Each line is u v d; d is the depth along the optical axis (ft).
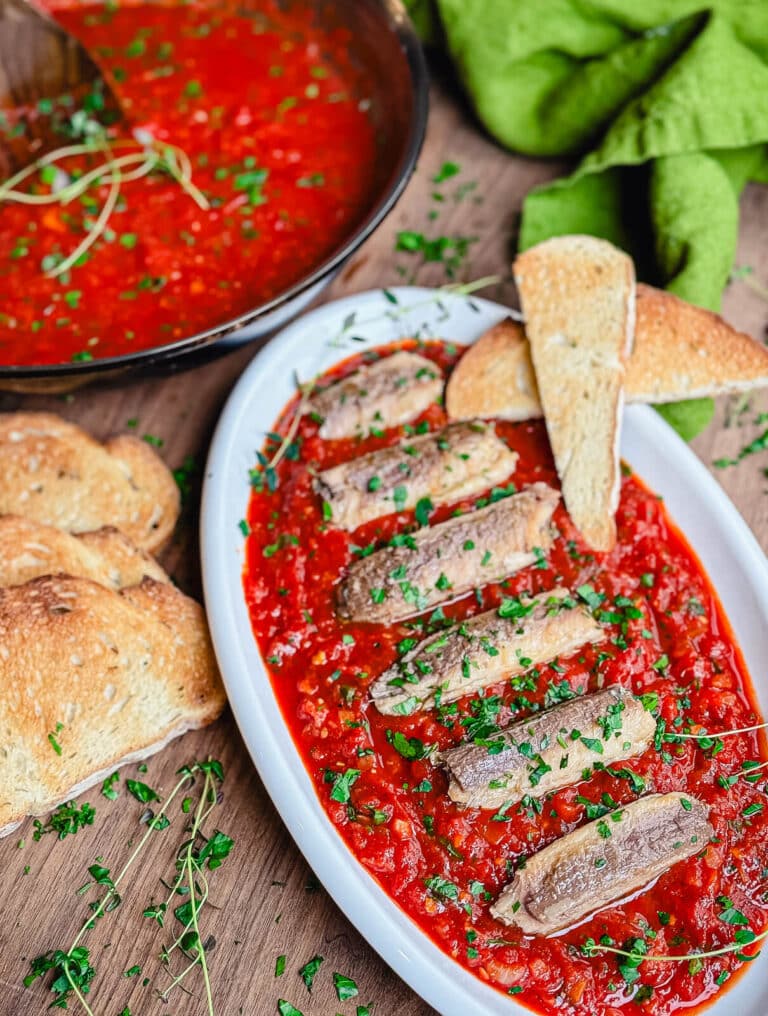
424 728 1.58
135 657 1.59
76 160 2.00
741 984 1.49
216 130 2.03
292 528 1.69
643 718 1.57
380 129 2.03
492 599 1.66
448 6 2.00
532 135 2.07
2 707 1.52
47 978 1.52
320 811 1.52
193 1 2.15
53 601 1.56
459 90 2.16
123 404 1.87
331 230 1.95
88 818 1.59
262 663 1.60
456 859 1.53
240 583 1.64
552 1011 1.48
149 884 1.57
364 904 1.46
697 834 1.53
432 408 1.79
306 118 2.05
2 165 1.97
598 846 1.51
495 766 1.53
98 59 2.10
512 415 1.78
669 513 1.73
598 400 1.74
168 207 1.95
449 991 1.44
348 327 1.81
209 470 1.68
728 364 1.77
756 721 1.62
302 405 1.76
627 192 2.01
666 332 1.78
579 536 1.70
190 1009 1.51
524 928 1.49
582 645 1.63
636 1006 1.49
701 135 1.90
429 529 1.68
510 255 2.01
